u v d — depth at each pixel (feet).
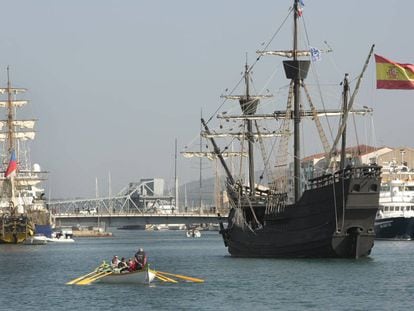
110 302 349.82
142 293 375.04
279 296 357.61
